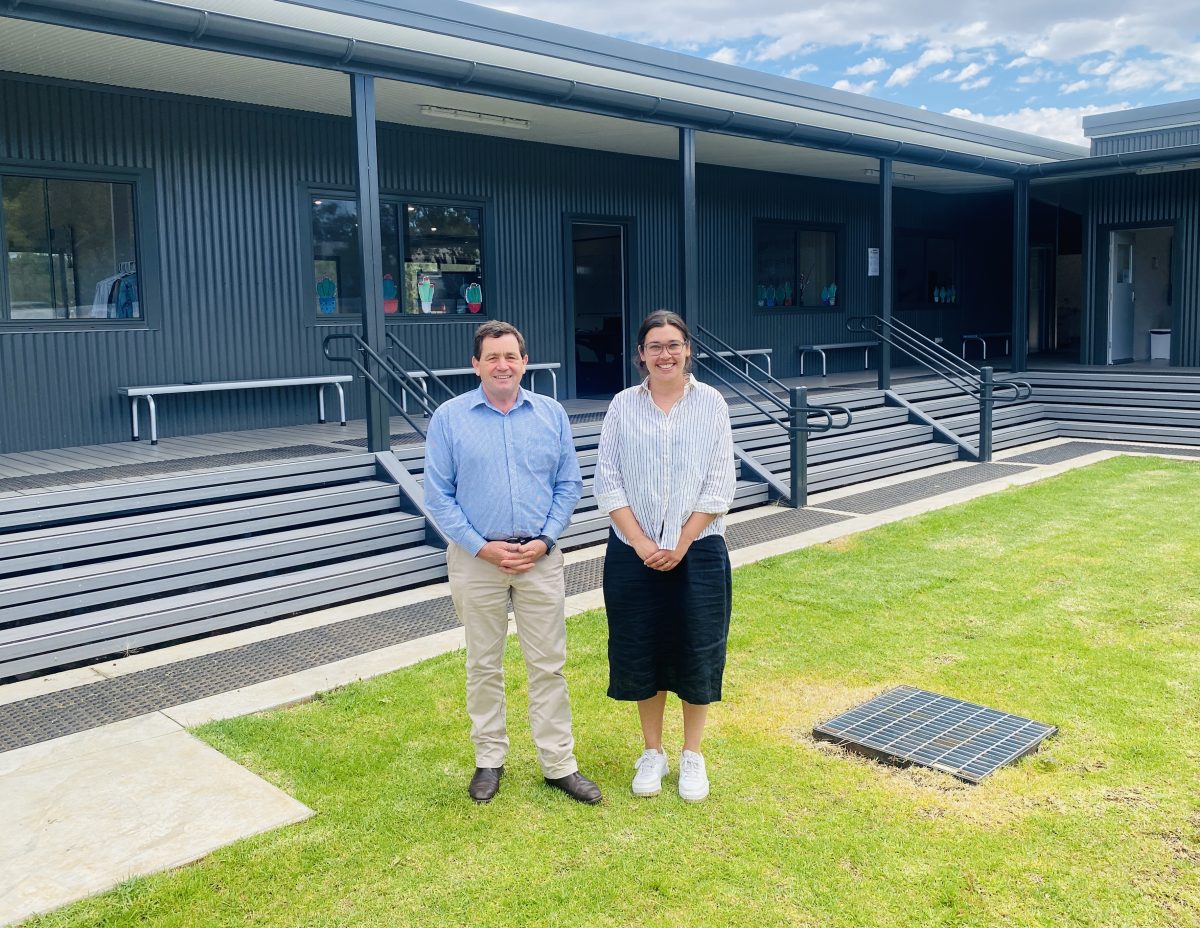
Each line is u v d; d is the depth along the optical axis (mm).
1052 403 12422
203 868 3010
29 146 7434
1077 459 10312
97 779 3600
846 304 14727
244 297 8672
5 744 3973
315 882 2953
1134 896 2785
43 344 7602
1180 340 13594
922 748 3691
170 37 5906
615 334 11961
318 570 6012
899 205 15383
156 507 5848
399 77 6957
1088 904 2754
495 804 3398
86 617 5105
